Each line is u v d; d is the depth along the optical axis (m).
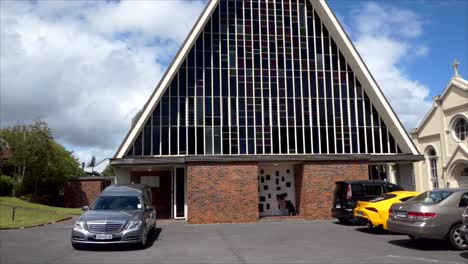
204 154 23.08
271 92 24.31
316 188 20.89
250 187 20.17
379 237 13.61
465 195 10.94
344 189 17.44
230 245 12.28
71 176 42.47
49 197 41.25
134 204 13.09
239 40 24.56
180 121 23.25
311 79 24.80
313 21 25.41
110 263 9.43
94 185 40.69
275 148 23.72
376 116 24.98
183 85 23.64
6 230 17.31
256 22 24.94
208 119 23.48
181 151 22.94
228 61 24.25
